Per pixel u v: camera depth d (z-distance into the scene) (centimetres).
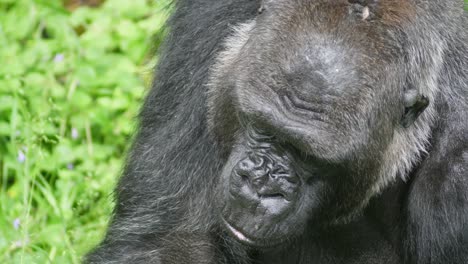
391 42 2073
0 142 3103
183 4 2412
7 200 2900
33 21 3462
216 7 2317
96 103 3244
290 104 2016
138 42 3409
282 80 2019
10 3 3538
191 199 2298
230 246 2311
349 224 2330
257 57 2050
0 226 2789
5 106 3117
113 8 3503
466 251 2272
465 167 2247
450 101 2250
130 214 2367
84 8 3509
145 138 2388
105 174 2980
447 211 2258
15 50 3334
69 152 2995
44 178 2933
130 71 3316
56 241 2736
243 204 2077
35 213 2894
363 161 2106
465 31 2286
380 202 2331
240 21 2269
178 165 2305
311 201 2134
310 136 2011
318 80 2008
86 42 3397
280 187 2073
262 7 2120
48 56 3322
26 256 2639
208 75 2272
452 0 2270
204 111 2275
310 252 2358
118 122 3195
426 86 2166
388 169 2194
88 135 3119
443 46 2208
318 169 2100
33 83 3212
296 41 2028
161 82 2381
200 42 2317
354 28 2038
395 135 2177
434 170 2264
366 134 2062
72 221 2817
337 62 2012
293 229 2119
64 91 3216
